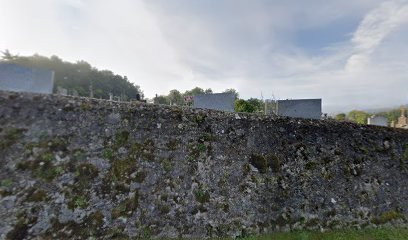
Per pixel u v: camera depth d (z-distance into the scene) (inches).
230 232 208.2
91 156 196.1
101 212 185.2
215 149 235.5
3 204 162.6
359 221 243.8
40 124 188.1
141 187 202.2
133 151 210.5
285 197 235.9
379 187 264.5
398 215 257.1
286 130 264.4
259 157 244.8
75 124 199.2
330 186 251.4
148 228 192.2
